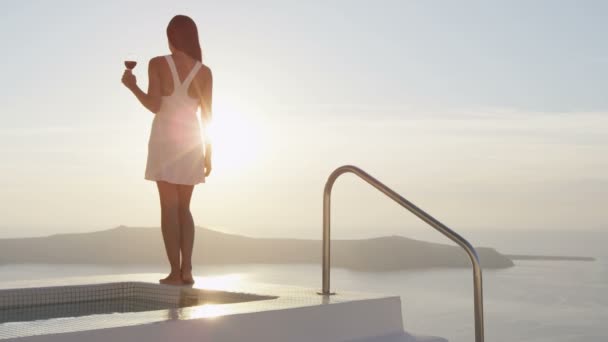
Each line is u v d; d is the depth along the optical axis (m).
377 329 3.15
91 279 3.83
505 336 124.12
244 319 2.57
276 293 3.30
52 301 3.45
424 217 2.88
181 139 3.61
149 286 3.69
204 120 3.75
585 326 140.75
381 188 3.00
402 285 163.38
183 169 3.61
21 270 119.62
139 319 2.34
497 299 161.88
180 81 3.62
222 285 3.66
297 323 2.78
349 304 3.02
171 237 3.65
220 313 2.54
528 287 188.75
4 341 1.90
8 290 3.28
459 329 124.69
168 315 2.46
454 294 159.88
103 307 3.34
